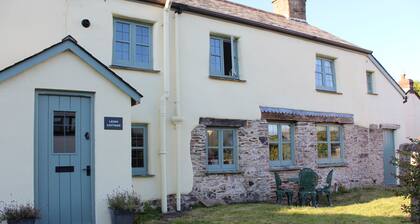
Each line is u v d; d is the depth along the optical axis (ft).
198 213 35.45
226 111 42.98
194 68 40.88
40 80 25.59
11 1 32.01
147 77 37.60
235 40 45.34
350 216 32.60
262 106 46.29
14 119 24.54
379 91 62.80
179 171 38.19
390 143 64.18
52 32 33.40
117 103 28.14
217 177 41.47
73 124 26.86
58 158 26.14
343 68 57.31
